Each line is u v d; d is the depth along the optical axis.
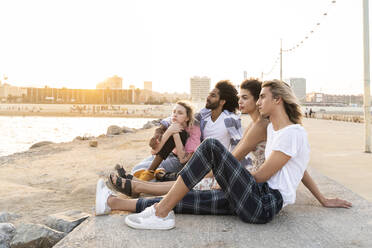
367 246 2.25
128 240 2.31
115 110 143.00
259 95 2.99
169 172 4.07
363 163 6.42
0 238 2.92
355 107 61.25
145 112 135.62
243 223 2.67
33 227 2.96
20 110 139.00
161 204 2.54
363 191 4.16
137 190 3.31
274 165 2.56
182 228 2.55
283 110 2.64
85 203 4.22
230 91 3.91
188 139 4.02
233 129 3.93
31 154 9.73
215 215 2.87
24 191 4.77
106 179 5.49
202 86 192.25
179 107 3.96
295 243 2.29
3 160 8.30
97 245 2.23
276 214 2.84
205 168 2.51
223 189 2.64
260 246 2.24
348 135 13.19
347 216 2.91
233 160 2.51
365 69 8.21
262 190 2.63
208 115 4.12
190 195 2.82
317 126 19.92
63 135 26.31
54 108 148.25
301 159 2.64
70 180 5.67
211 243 2.28
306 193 3.79
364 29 8.34
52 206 4.09
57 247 2.20
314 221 2.76
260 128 2.92
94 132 31.20
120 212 2.92
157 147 3.98
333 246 2.25
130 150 10.20
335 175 5.25
